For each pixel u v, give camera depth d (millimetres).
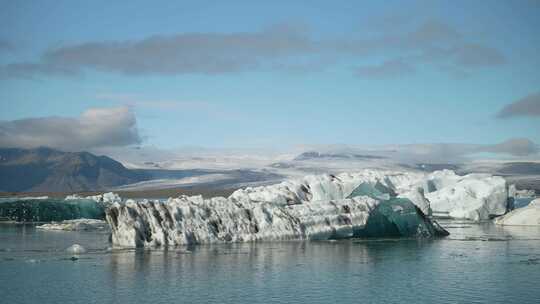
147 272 60844
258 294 52312
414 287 55531
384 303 49781
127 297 50812
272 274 60656
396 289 54656
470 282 57844
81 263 65688
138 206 79938
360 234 90062
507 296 52344
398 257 71938
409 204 95562
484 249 79688
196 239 79750
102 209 139375
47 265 64500
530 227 116500
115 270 61719
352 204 90625
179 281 56844
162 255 70875
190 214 81375
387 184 111562
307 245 80438
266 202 87688
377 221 91812
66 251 74312
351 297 51656
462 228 114375
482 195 144375
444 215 147875
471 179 151750
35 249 77125
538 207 123625
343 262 67812
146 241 77938
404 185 142750
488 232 104688
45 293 52031
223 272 61156
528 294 53031
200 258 68938
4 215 132625
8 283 55656
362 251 76250
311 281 57656
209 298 50719
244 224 83438
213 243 80125
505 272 62562
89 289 53469
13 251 75188
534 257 72688
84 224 111188
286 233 84188
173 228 79312
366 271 62906
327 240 85812
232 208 84438
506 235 98812
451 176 160750
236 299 50562
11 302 49188
